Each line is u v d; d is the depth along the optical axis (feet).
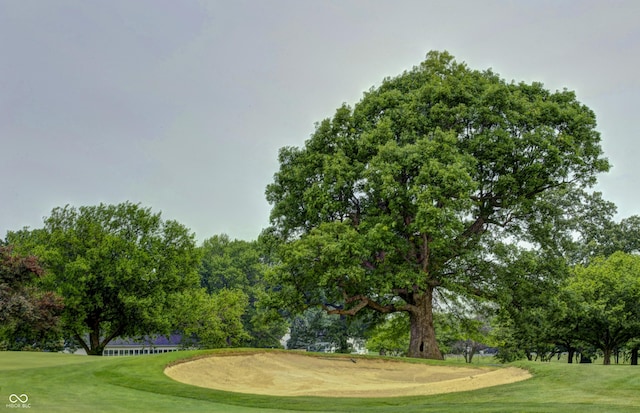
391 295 114.32
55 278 137.59
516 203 109.81
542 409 36.81
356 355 92.12
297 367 78.95
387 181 94.79
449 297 127.34
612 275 140.67
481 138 102.27
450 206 94.68
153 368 59.47
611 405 37.86
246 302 222.69
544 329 146.00
